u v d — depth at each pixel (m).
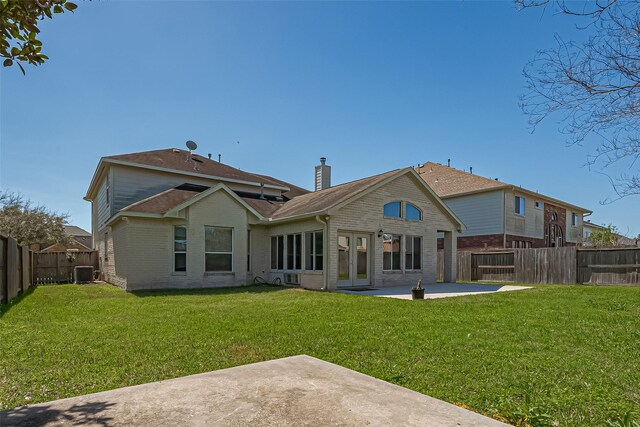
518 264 17.48
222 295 11.27
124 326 6.31
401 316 7.31
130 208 13.23
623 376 3.77
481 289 13.38
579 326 6.27
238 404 2.62
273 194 21.77
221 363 4.23
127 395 2.81
